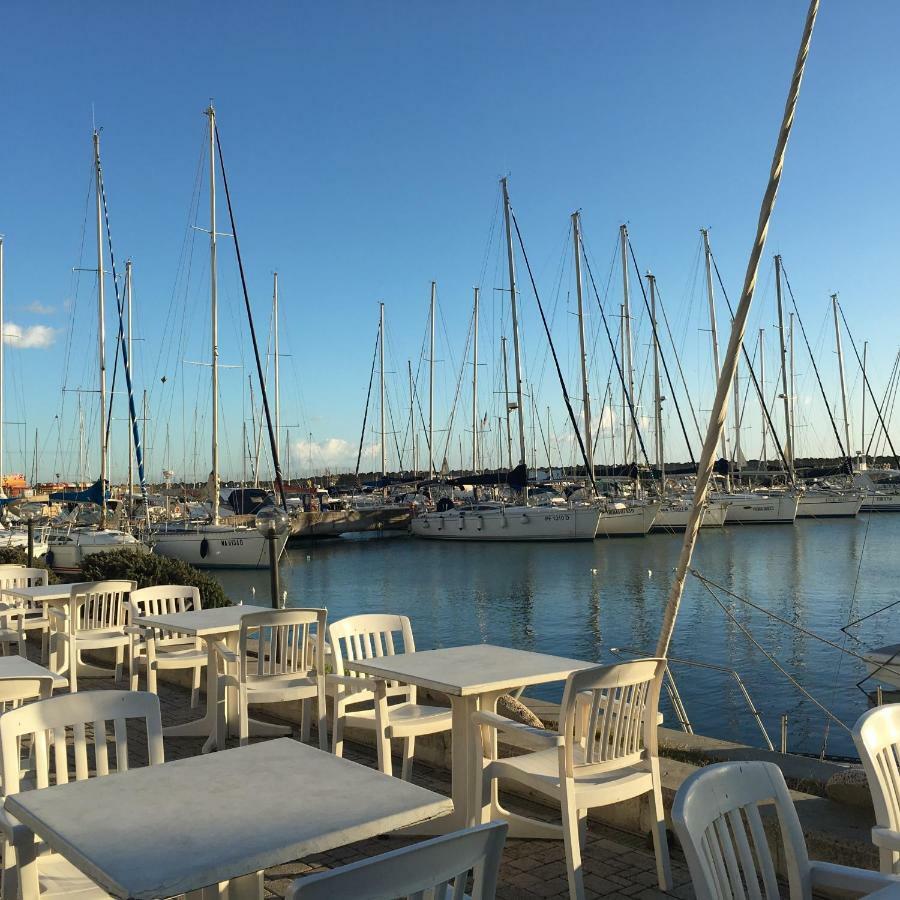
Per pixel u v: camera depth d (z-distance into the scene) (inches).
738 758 207.9
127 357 1416.1
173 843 91.0
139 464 1430.9
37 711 133.1
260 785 108.9
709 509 1979.6
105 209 1344.7
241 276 1266.0
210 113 1273.4
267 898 164.1
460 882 82.5
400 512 2164.1
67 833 94.5
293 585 1347.2
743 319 162.2
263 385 1258.0
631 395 1942.7
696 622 864.3
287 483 2613.2
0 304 1381.6
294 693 240.5
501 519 1866.4
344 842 94.0
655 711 167.2
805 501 2158.0
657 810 165.0
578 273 1807.3
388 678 188.4
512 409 1861.5
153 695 141.3
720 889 90.7
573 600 1091.3
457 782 185.6
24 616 402.3
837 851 152.4
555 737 156.9
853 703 520.1
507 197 1723.7
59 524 1417.3
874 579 1180.5
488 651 211.8
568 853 153.6
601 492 1996.8
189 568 509.0
